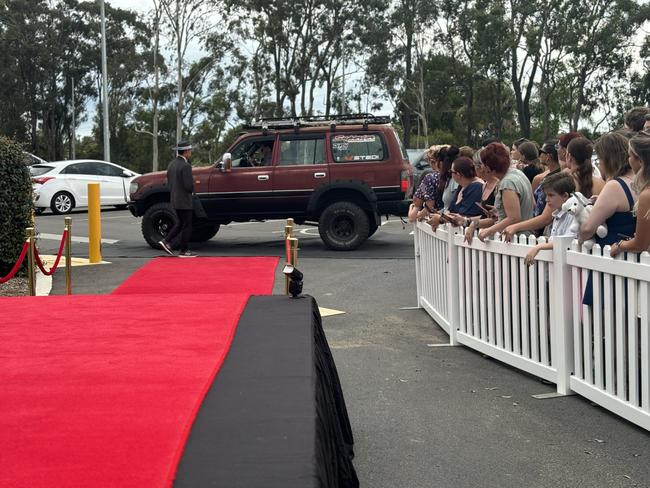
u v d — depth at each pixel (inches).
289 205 639.1
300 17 2650.1
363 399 247.4
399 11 2623.0
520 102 2623.0
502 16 2527.1
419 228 400.5
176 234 625.0
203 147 3107.8
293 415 127.0
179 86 2593.5
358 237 634.8
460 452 199.8
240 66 2711.6
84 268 546.9
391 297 438.6
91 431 123.7
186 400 137.5
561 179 263.7
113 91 2876.5
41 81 2942.9
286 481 102.9
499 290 283.7
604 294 224.2
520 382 263.1
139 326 201.8
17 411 134.3
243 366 157.8
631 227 232.4
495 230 287.4
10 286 464.4
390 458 196.4
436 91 2773.1
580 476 183.3
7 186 474.3
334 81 2891.2
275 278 487.2
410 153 1027.9
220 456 111.4
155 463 110.6
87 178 1115.3
